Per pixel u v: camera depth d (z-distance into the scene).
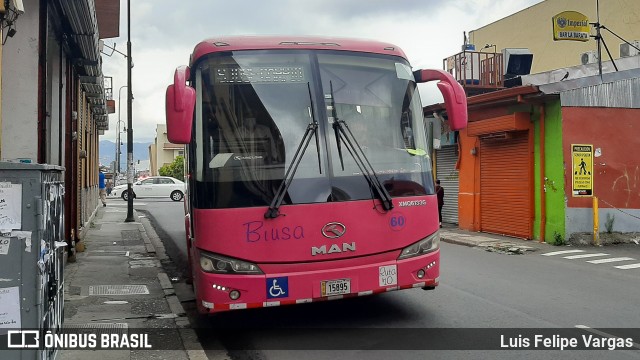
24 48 8.11
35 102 8.14
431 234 6.15
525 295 7.99
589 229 13.15
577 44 26.47
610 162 13.38
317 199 5.62
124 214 22.41
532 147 13.76
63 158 10.48
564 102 12.94
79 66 12.52
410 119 6.34
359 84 6.14
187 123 5.43
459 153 16.64
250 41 6.04
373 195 5.83
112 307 7.36
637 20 23.64
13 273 3.98
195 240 5.62
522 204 14.11
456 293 8.11
